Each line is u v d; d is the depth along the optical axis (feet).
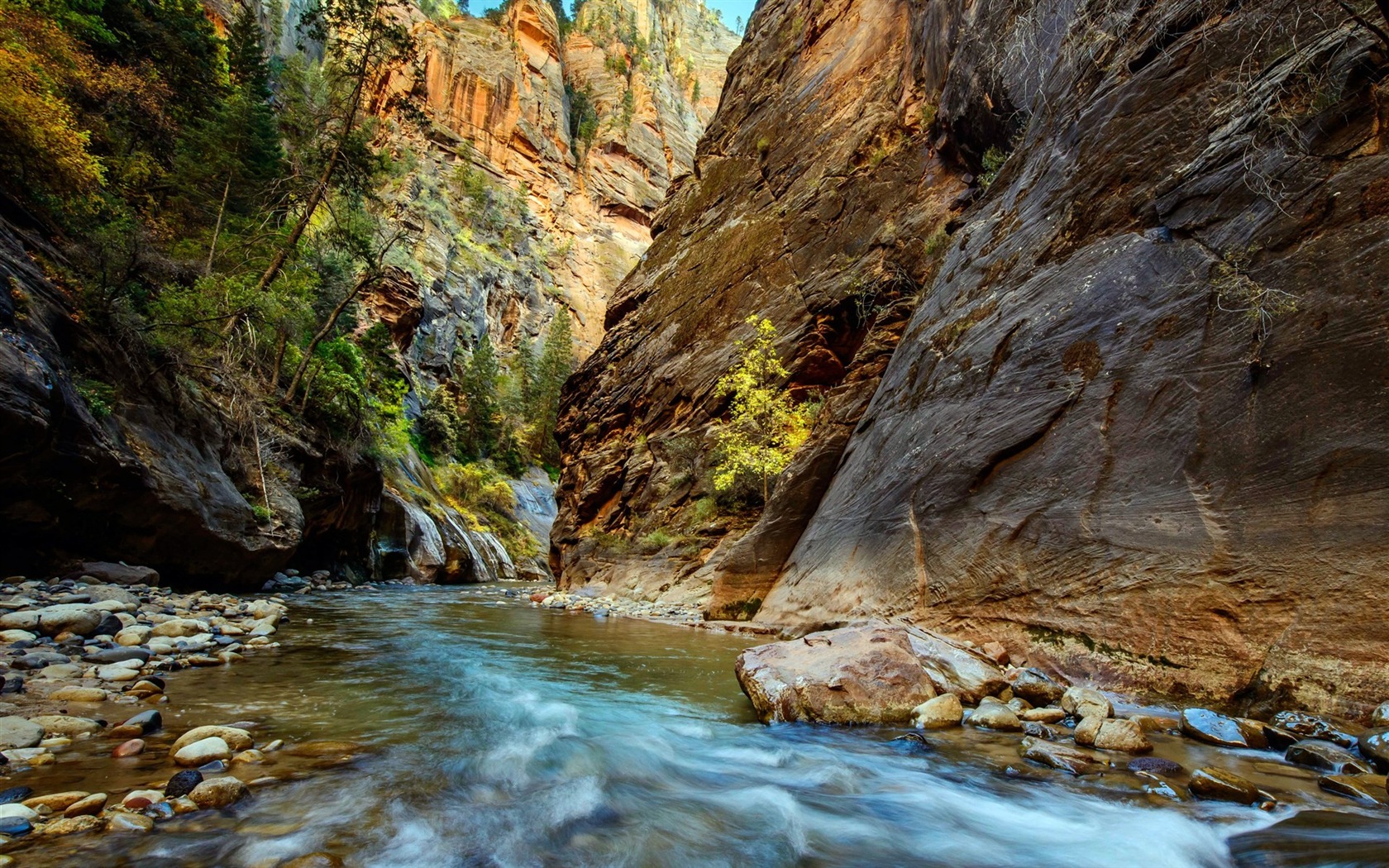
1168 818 9.79
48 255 33.47
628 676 22.59
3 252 29.43
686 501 61.82
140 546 34.42
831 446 40.78
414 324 151.23
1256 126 19.52
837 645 18.71
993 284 29.96
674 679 22.29
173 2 85.20
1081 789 11.19
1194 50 23.47
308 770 11.90
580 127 346.54
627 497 71.92
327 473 61.62
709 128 100.89
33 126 37.55
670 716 17.04
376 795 10.88
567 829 10.05
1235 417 17.02
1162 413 18.99
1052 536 20.56
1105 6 29.35
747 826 10.30
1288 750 12.01
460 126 288.30
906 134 59.16
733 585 41.29
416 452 131.75
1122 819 9.88
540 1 357.41
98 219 44.62
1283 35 19.95
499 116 303.07
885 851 9.45
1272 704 13.87
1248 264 18.08
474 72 300.61
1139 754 12.71
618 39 401.49
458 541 108.27
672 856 9.24
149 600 29.78
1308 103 18.25
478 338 216.54
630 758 13.41
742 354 63.36
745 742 14.60
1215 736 13.16
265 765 11.98
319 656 23.80
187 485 37.04
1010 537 21.90
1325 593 13.94
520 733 14.88
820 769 12.72
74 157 40.88
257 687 18.12
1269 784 10.79
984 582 22.12
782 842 9.77
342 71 74.38
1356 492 14.08
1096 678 17.34
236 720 14.78
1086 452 20.84
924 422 29.30
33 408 25.30
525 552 150.51
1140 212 23.12
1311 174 17.44
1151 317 20.62
